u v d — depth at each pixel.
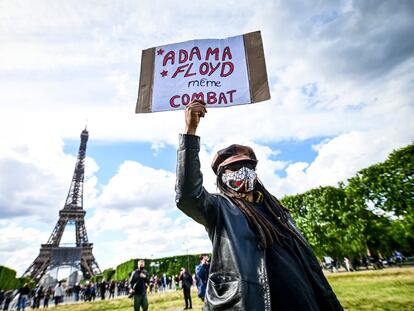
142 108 3.07
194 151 1.90
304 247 2.27
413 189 24.47
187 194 1.80
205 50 3.22
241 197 2.27
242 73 3.08
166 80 3.15
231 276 1.76
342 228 32.59
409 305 9.07
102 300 31.61
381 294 11.63
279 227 2.26
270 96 2.95
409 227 25.89
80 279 72.31
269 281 1.80
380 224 31.48
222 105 2.98
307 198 35.88
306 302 1.76
